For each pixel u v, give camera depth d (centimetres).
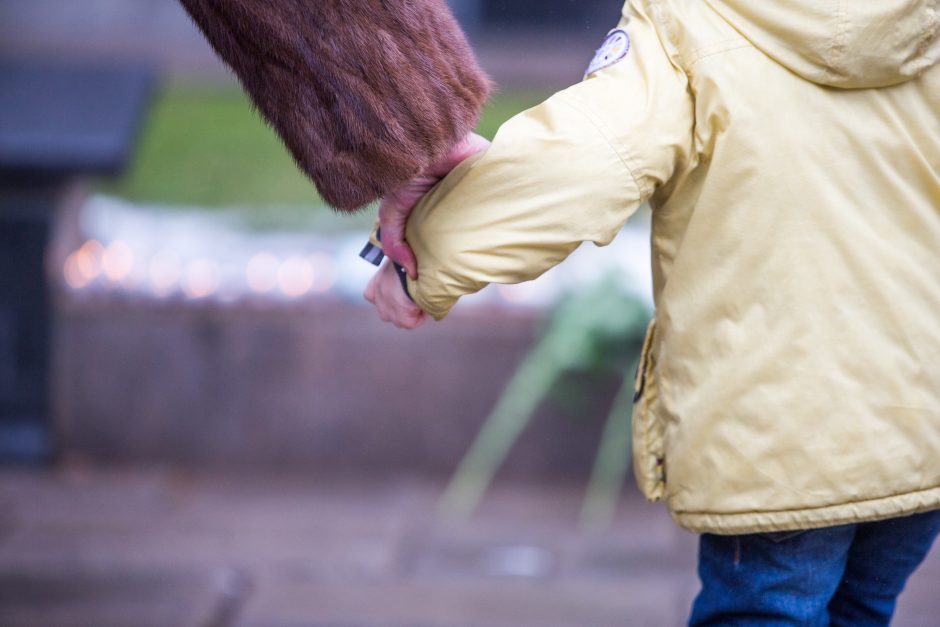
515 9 1365
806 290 301
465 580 694
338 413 848
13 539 741
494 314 828
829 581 325
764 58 301
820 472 302
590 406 828
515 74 1299
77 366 852
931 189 310
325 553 729
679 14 307
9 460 859
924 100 310
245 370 848
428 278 308
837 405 301
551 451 836
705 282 310
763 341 304
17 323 849
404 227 317
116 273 859
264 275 863
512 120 303
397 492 830
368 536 757
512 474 839
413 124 294
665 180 304
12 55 1357
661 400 327
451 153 306
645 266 853
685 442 315
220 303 842
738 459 307
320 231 973
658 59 305
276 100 296
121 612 643
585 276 824
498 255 299
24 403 858
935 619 630
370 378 844
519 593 675
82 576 689
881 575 350
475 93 304
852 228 302
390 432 847
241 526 769
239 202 1045
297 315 840
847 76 297
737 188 302
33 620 628
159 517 781
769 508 306
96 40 1385
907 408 304
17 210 838
